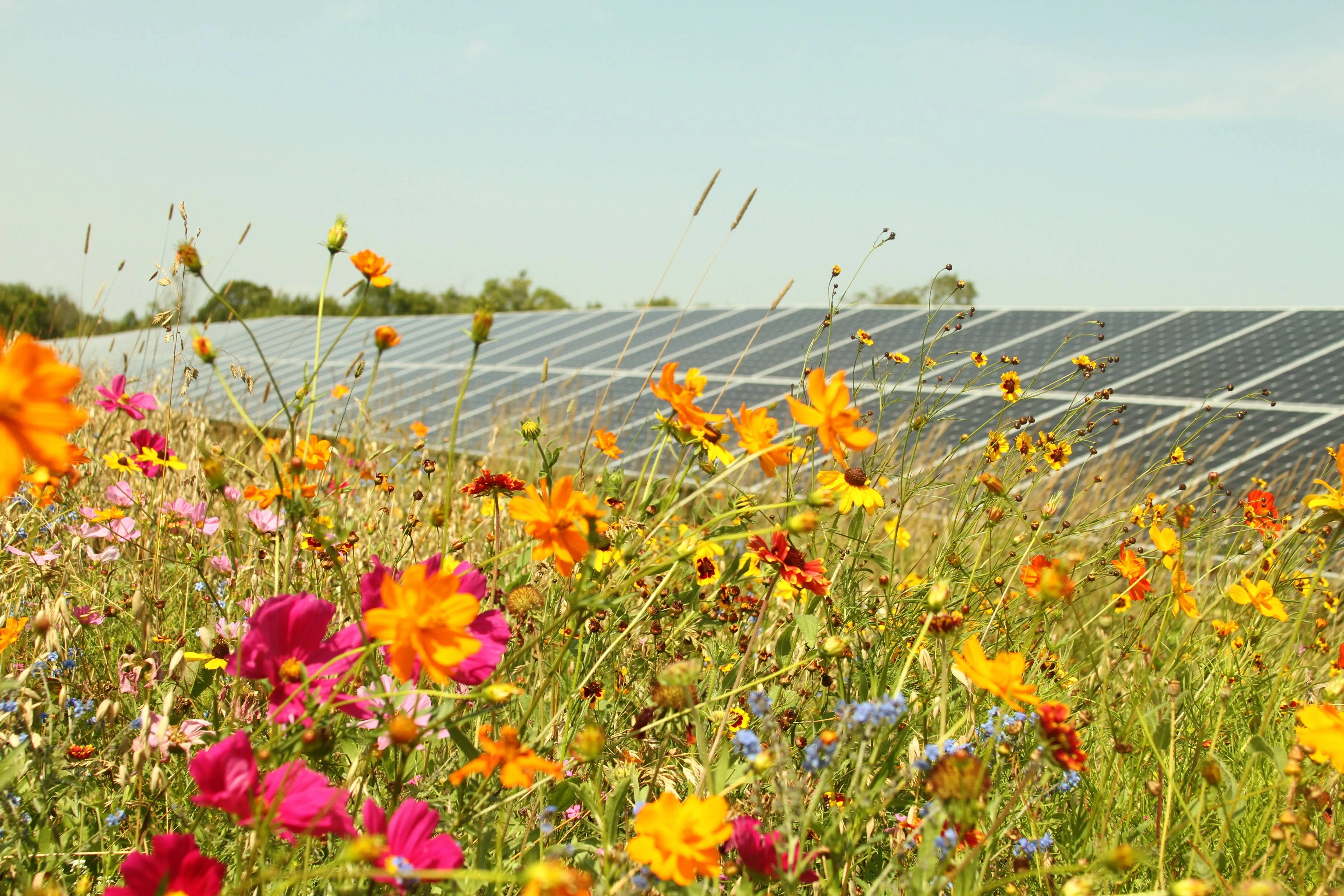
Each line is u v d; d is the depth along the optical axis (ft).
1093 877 4.69
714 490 8.90
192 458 11.11
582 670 7.46
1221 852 5.90
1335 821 6.65
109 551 9.46
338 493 8.40
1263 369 30.04
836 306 11.69
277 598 5.01
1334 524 6.89
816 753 4.81
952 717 7.61
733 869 4.74
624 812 6.24
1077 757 4.80
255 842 4.40
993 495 9.55
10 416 2.77
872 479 10.53
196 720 6.41
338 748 5.33
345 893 3.88
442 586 4.24
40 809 5.35
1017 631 9.53
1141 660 8.52
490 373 45.09
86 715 6.88
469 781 5.54
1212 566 12.05
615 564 7.07
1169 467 19.16
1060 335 37.86
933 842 4.54
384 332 5.75
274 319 75.10
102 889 5.41
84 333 17.13
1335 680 5.13
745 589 9.41
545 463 6.49
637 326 7.76
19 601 8.33
